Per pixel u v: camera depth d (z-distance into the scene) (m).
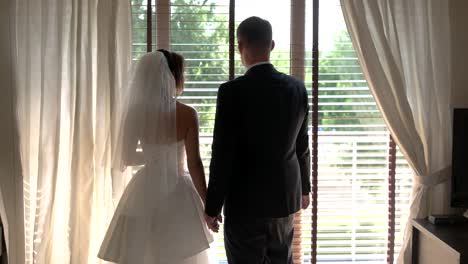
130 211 1.86
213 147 1.75
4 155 2.17
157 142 1.86
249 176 1.74
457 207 2.19
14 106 2.15
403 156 2.32
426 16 2.19
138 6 2.23
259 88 1.72
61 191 2.20
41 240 2.14
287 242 1.85
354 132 2.38
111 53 2.07
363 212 2.42
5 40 2.13
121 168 1.91
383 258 2.44
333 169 2.39
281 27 2.29
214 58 2.29
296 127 1.81
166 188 1.87
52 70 2.11
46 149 2.13
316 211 2.37
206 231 1.97
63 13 2.10
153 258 1.85
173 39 2.28
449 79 2.25
